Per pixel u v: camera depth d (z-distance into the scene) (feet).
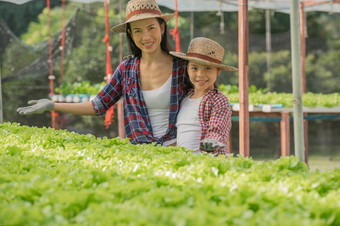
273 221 5.11
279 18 65.00
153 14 13.93
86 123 51.57
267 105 27.22
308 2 39.09
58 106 15.07
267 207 5.98
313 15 73.67
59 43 43.24
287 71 61.11
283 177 7.65
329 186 7.19
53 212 5.70
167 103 14.57
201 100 13.67
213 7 38.81
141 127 14.52
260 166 8.47
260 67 61.77
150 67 14.65
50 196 6.22
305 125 33.63
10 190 6.68
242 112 18.54
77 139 13.25
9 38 47.03
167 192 6.42
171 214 5.23
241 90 18.53
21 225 5.36
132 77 14.78
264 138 56.75
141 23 13.93
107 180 7.70
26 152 10.94
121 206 5.87
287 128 29.25
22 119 47.06
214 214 5.48
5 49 47.06
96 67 55.36
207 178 7.17
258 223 5.19
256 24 64.69
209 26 60.70
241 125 18.63
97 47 55.77
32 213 5.42
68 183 7.22
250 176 7.75
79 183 7.30
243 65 18.44
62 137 13.04
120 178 7.79
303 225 4.98
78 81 54.19
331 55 71.26
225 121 13.25
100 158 10.02
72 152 10.46
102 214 5.51
